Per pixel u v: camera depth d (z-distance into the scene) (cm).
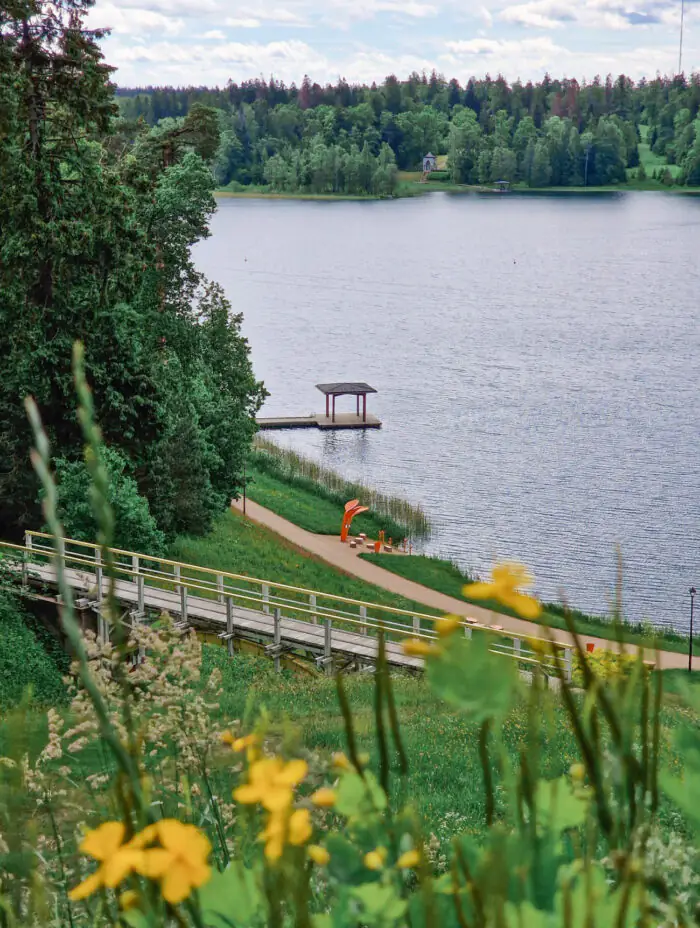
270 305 15062
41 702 1806
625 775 96
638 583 5253
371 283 17162
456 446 8125
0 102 2983
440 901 93
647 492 6856
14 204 3033
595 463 7556
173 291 4269
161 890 84
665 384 10050
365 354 11762
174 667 272
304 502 6388
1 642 2198
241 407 4809
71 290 3150
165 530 4172
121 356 3250
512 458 7731
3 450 3141
